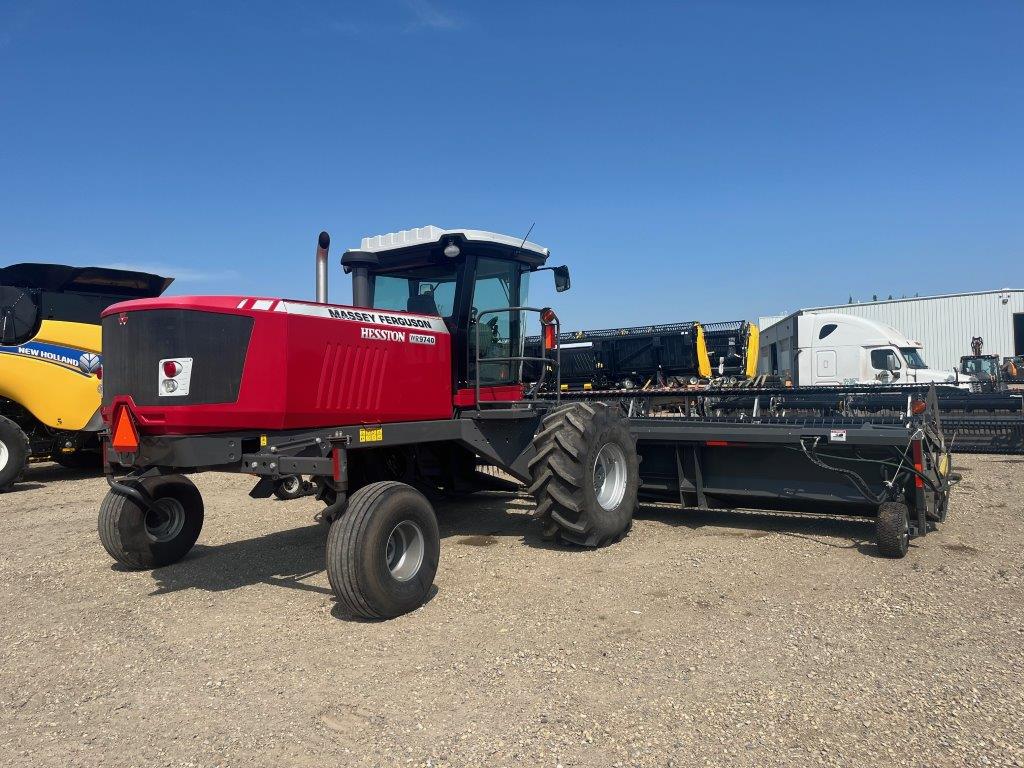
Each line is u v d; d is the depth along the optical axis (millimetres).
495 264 6148
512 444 5984
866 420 6129
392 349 5094
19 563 5680
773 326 26422
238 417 4168
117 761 2719
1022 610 4062
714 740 2746
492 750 2721
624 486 5992
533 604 4379
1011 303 29859
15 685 3422
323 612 4363
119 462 4320
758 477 6270
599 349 21328
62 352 9891
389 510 4168
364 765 2645
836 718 2889
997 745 2656
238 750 2775
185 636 4016
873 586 4555
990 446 10953
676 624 3980
